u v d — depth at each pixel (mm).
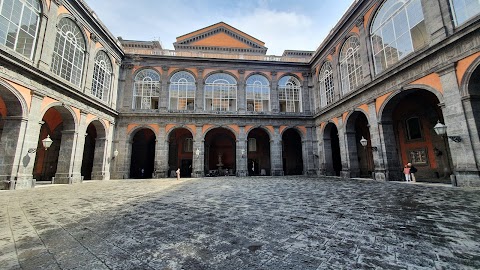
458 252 3215
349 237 3924
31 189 12250
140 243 3760
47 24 14398
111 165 22406
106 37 21031
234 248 3500
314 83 26406
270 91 26938
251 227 4613
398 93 13750
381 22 15773
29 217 5617
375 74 16250
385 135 15047
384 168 14875
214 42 33562
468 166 9828
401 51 14023
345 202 7273
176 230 4469
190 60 26000
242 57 27516
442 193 8641
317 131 25562
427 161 17000
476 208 5973
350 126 19562
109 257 3191
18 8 12695
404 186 11430
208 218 5402
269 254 3252
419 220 4918
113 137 23094
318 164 25188
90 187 13383
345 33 19734
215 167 30781
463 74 10133
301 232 4242
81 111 17672
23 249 3498
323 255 3188
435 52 11281
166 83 25328
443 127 10750
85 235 4188
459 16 10516
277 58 27844
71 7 16484
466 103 10023
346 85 19969
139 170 28250
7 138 12336
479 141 9555
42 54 13906
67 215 5820
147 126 23984
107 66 22234
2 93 11977
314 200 7770
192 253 3320
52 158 21188
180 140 30000
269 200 7930
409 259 3018
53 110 19453
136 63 25156
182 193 10227
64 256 3225
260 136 31391
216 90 26359
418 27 13164
